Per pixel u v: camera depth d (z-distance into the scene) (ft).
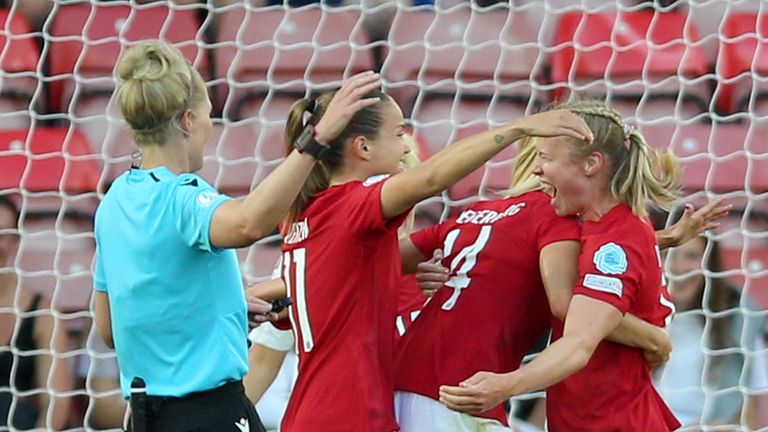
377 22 84.74
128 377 41.32
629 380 43.91
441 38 84.64
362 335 42.09
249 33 84.23
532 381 39.42
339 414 41.86
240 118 82.17
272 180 37.50
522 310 43.86
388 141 43.57
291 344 53.47
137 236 39.88
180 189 39.52
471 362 43.21
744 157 80.28
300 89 82.64
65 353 74.69
